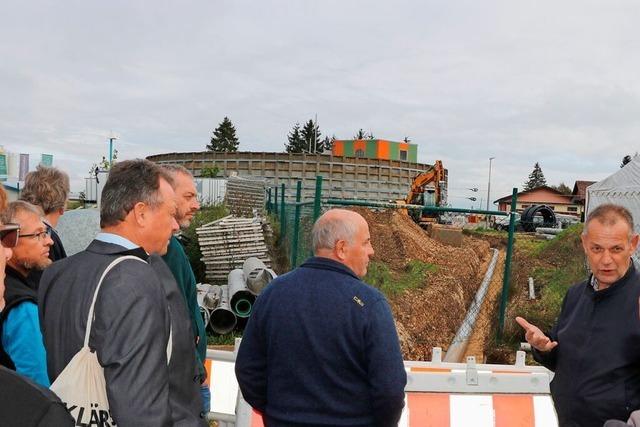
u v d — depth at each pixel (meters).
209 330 8.25
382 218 19.19
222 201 17.58
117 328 1.95
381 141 41.44
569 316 2.99
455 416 3.28
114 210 2.25
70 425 1.36
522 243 23.16
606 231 2.68
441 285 10.70
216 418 3.77
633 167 11.64
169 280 2.43
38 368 2.48
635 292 2.68
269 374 2.64
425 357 7.50
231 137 98.62
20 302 2.51
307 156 36.78
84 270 2.13
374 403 2.47
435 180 28.64
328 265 2.63
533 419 3.31
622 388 2.65
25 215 2.83
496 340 8.41
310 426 2.49
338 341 2.47
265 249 11.09
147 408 1.91
